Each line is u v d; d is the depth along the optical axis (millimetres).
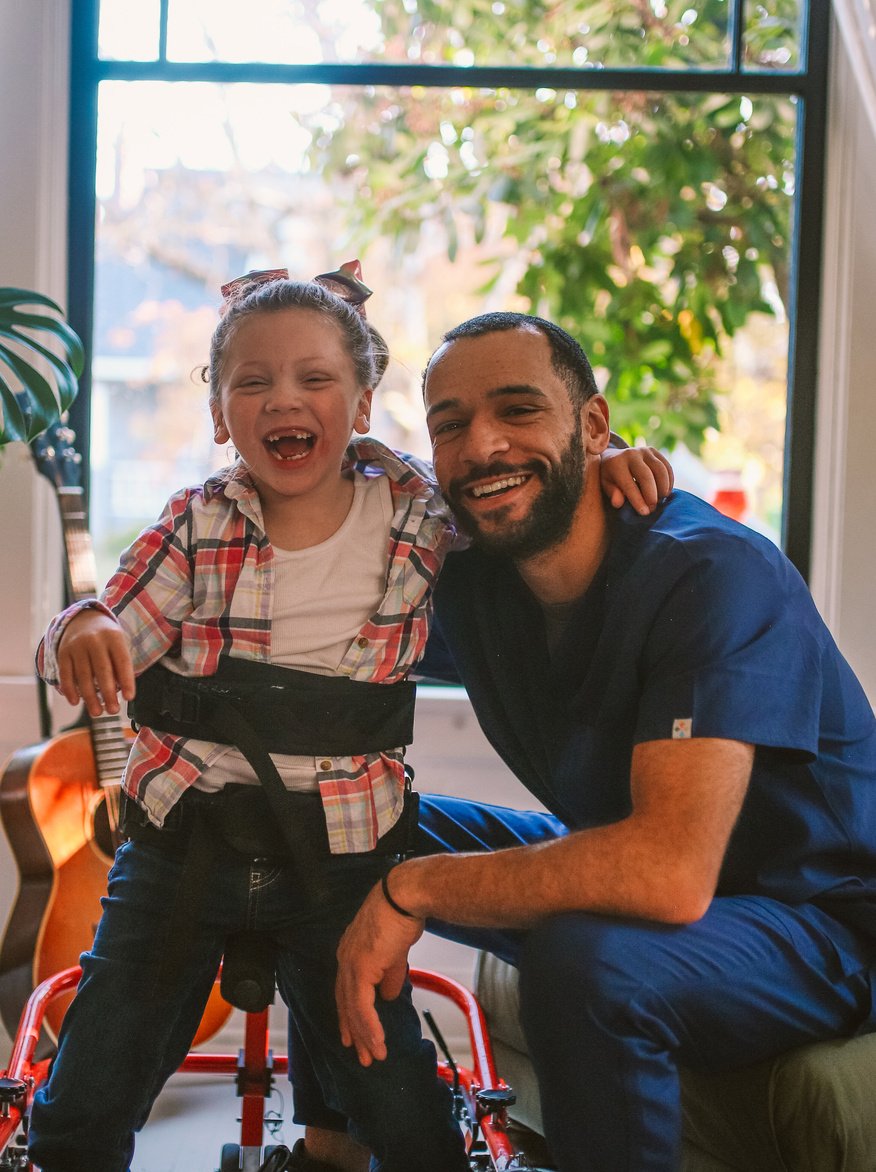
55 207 2264
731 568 1288
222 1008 1996
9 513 2211
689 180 2580
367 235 2898
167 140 2562
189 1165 1721
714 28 2373
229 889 1337
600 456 1475
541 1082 1208
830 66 2275
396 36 2438
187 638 1367
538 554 1398
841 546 2236
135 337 2680
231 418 1387
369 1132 1342
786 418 2344
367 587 1412
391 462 1489
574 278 2762
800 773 1365
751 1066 1303
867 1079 1271
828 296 2260
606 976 1169
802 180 2309
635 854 1170
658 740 1226
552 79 2350
